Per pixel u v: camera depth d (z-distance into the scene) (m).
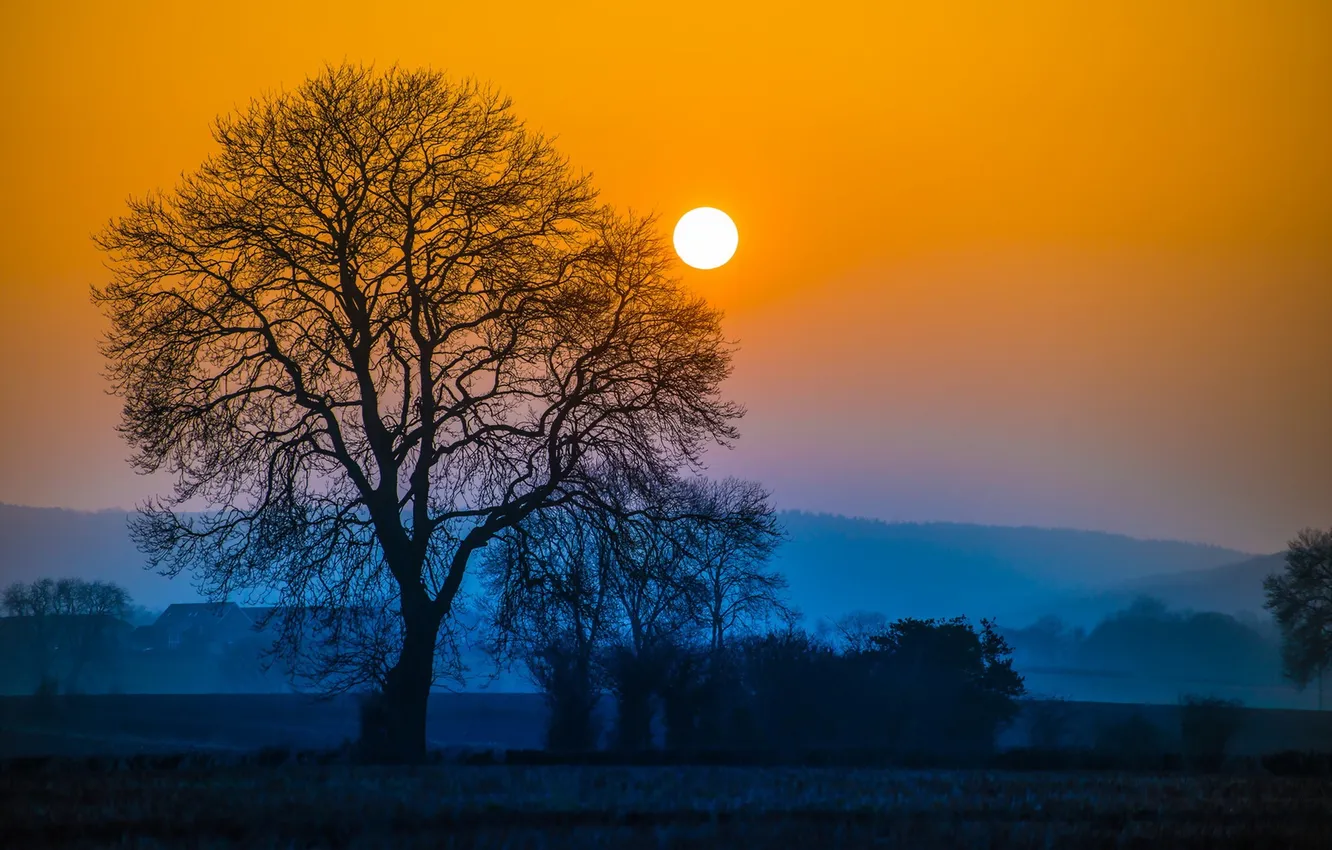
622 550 106.31
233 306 104.50
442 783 77.56
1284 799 76.44
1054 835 61.91
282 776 80.56
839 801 72.00
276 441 104.31
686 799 72.25
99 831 59.53
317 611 104.12
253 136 105.69
